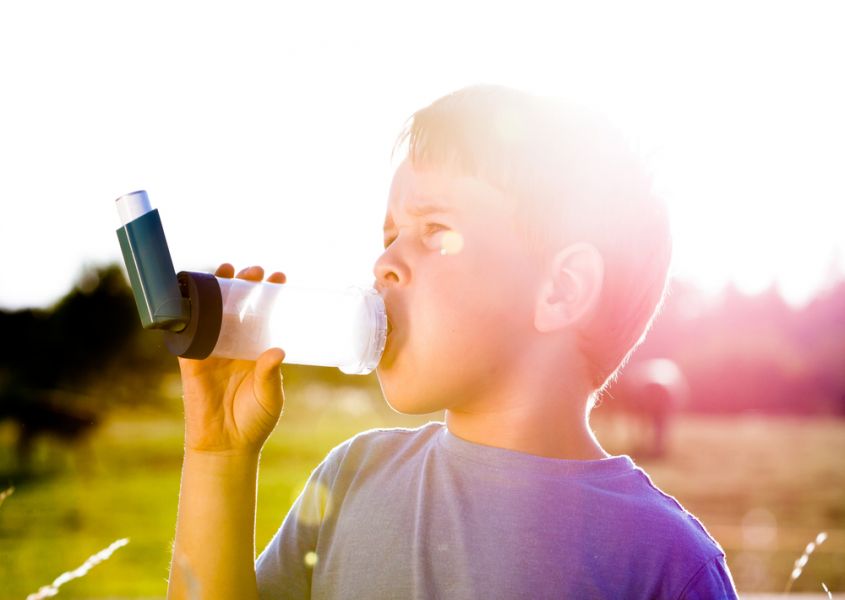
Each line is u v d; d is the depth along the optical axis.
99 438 16.83
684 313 37.19
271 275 1.35
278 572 1.37
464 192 1.23
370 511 1.30
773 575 6.48
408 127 1.34
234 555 1.28
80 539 7.82
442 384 1.20
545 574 1.12
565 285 1.23
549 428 1.23
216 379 1.32
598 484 1.19
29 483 12.43
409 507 1.26
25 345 21.11
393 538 1.24
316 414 22.05
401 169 1.31
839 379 34.09
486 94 1.29
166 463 14.89
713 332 36.81
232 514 1.29
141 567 6.43
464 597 1.14
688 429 24.14
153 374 22.33
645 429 17.98
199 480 1.30
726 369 34.00
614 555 1.13
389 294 1.25
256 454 1.33
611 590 1.11
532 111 1.28
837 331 38.28
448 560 1.18
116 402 21.59
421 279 1.22
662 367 21.83
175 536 1.31
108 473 13.62
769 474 13.91
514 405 1.22
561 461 1.20
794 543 8.02
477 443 1.24
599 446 1.30
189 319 1.14
